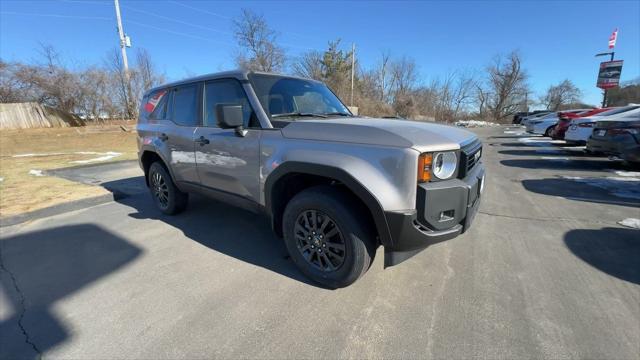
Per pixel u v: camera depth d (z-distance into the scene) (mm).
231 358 1925
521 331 2125
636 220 4152
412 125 2537
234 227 4051
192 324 2223
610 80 26078
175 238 3721
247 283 2740
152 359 1919
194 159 3650
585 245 3426
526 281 2734
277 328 2176
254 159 2926
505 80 55938
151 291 2631
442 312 2330
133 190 5977
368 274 2859
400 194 2160
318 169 2430
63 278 2842
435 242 2277
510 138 18000
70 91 22594
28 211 4367
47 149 12484
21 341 2072
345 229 2430
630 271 2879
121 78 24016
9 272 2947
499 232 3816
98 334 2133
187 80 3816
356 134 2373
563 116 12992
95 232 3914
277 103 3105
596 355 1916
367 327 2178
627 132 6945
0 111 17969
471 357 1914
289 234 2799
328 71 35750
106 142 14656
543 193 5637
